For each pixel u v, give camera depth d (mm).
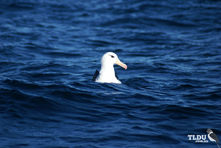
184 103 17266
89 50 30062
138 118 15328
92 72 23688
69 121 14781
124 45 31859
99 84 19766
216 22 38719
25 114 15203
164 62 26391
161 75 23312
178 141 13328
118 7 46125
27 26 36656
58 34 34500
